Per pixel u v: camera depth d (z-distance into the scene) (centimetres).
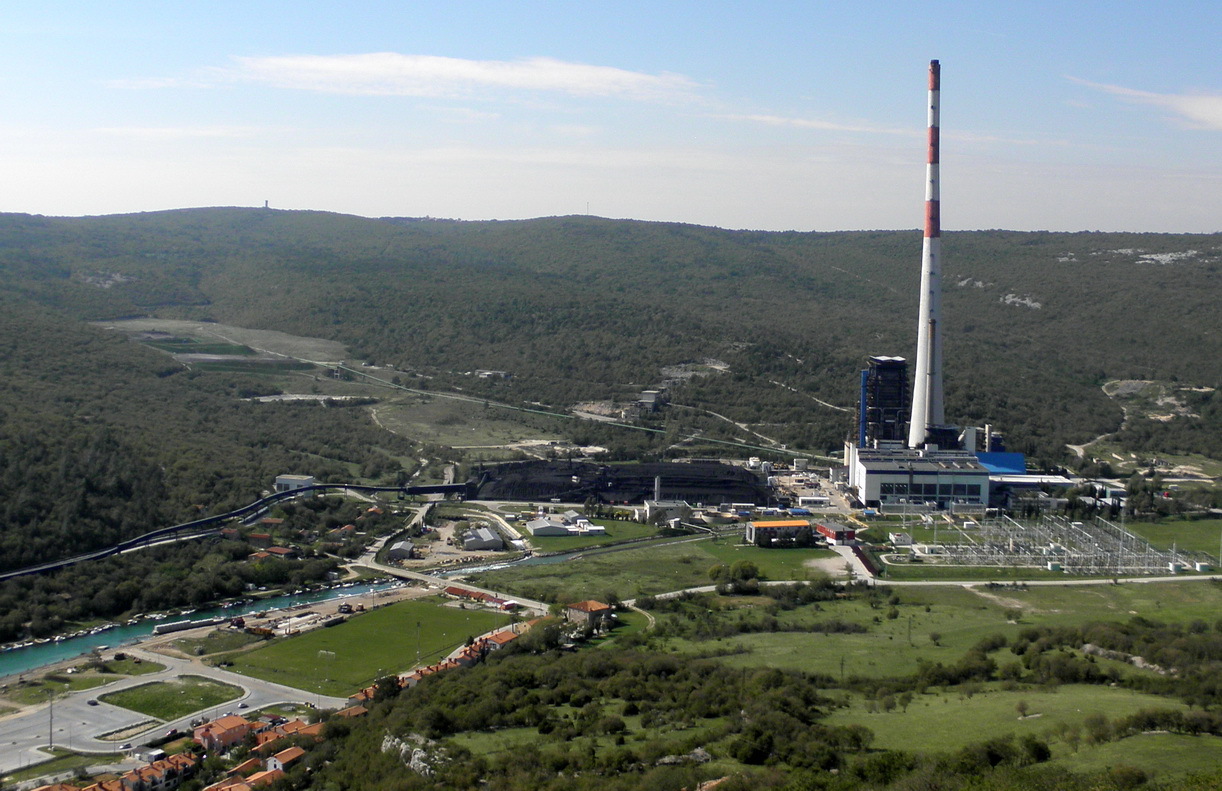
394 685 19212
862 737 14788
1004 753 13825
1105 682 17575
